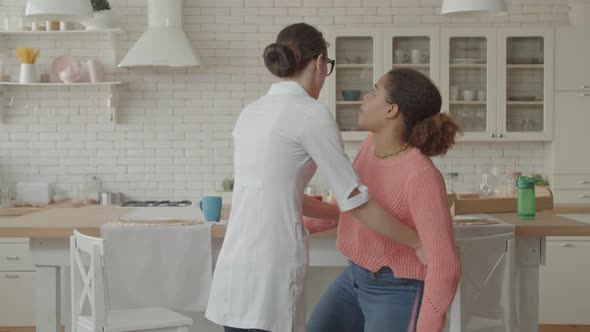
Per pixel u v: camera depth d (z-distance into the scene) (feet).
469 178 23.26
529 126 22.11
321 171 8.55
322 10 22.97
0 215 21.20
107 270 12.27
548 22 22.90
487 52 21.98
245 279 8.59
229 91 23.09
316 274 14.43
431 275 8.16
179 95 23.03
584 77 21.94
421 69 22.08
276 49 8.68
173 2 21.79
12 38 22.85
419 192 8.36
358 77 22.13
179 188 23.16
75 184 23.09
